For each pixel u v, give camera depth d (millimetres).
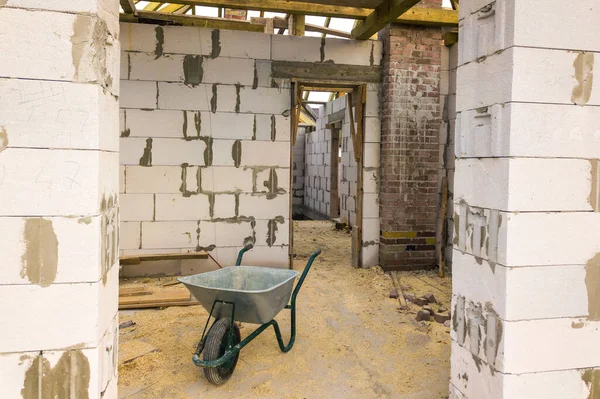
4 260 1862
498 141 2240
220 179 5613
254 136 5660
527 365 2230
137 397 2893
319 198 12336
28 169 1859
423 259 6043
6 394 1894
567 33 2186
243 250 3930
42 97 1856
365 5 5156
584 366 2299
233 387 3043
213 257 5648
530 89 2158
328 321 4281
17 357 1890
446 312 4496
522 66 2145
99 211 1933
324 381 3137
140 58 5348
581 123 2229
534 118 2172
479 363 2416
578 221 2248
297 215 14141
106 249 2074
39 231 1880
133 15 5391
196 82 5480
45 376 1912
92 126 1892
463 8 2537
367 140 6023
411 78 5820
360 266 6191
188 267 5645
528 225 2193
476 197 2439
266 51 5629
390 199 5883
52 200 1881
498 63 2246
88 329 1928
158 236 5516
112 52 2148
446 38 5914
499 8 2227
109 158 2117
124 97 5336
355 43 5887
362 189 6086
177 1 5445
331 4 5125
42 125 1860
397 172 5863
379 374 3246
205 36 5469
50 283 1896
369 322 4266
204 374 3092
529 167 2180
